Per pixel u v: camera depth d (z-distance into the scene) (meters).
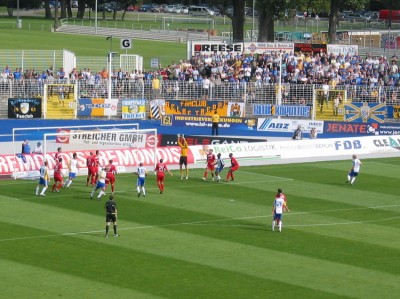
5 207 73.19
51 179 85.62
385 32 176.50
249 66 131.50
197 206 75.62
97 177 80.06
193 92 125.44
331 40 173.50
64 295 51.22
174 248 61.84
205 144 106.06
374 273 57.19
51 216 70.31
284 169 94.62
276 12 167.88
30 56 157.00
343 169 95.38
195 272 56.28
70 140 92.94
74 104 121.88
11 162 86.75
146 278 54.81
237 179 88.31
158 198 78.38
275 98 123.69
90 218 70.06
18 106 120.19
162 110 122.81
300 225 69.81
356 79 125.75
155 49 190.12
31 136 105.00
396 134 115.81
